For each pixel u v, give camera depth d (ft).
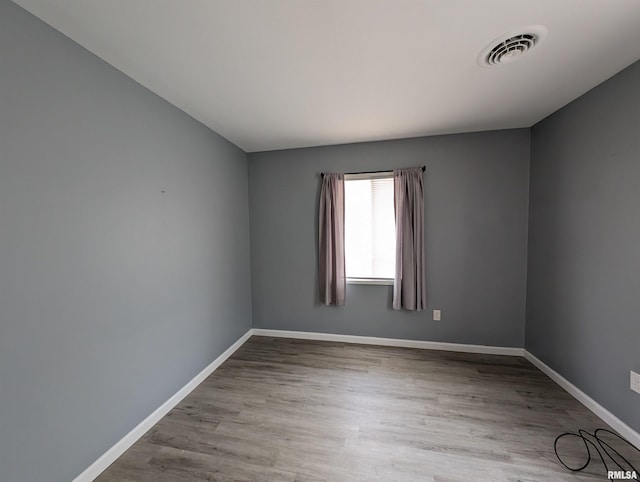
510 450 5.25
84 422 4.73
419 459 5.08
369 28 4.32
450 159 9.36
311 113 7.52
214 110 7.28
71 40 4.51
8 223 3.74
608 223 5.89
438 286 9.70
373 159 9.98
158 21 4.13
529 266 8.85
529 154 8.78
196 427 6.04
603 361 6.04
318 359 9.22
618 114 5.62
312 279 10.84
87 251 4.81
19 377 3.86
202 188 8.15
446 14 4.03
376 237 10.36
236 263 10.20
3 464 3.70
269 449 5.37
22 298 3.89
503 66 5.41
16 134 3.82
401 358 9.19
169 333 6.77
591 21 4.18
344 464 4.99
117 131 5.38
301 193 10.71
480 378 7.86
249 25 4.23
